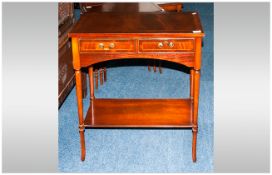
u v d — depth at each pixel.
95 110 2.69
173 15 2.52
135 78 3.86
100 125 2.47
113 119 2.55
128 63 4.25
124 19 2.45
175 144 2.74
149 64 3.99
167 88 3.63
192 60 2.18
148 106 2.74
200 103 3.30
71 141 2.79
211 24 5.52
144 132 2.90
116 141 2.79
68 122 3.04
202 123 2.99
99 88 3.64
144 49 2.16
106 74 3.87
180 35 2.12
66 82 3.05
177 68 4.09
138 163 2.54
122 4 3.54
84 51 2.19
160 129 2.93
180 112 2.64
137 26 2.27
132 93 3.53
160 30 2.18
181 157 2.60
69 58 3.11
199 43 2.14
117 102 2.81
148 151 2.67
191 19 2.41
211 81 3.74
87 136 2.85
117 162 2.56
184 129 2.92
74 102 3.36
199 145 2.71
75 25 2.32
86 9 3.35
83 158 2.56
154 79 3.84
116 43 2.16
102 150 2.69
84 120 2.55
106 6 3.47
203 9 6.34
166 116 2.58
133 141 2.79
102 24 2.33
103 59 2.21
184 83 3.74
